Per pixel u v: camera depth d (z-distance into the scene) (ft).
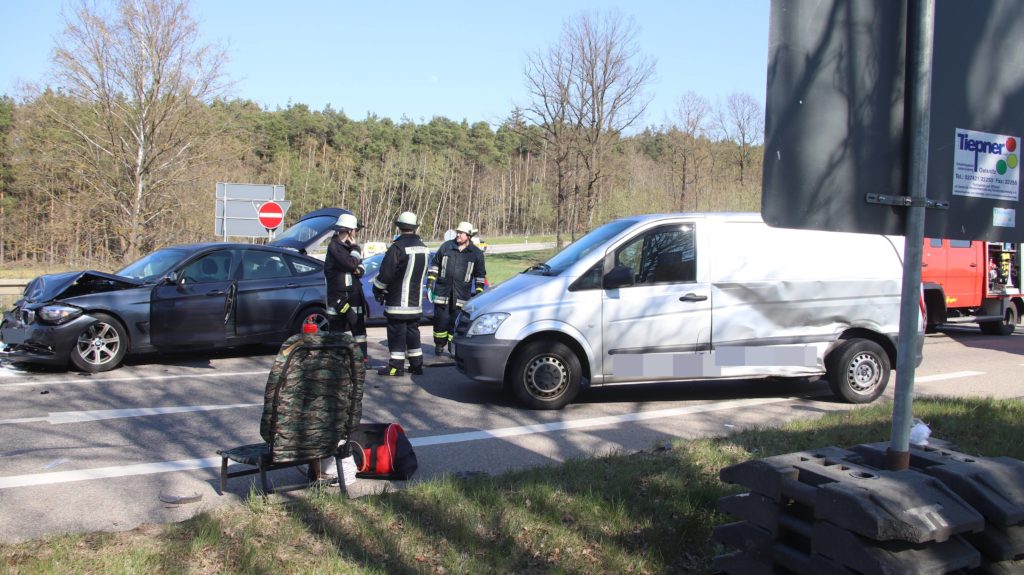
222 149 92.07
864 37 9.37
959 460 9.39
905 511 8.02
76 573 11.35
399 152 297.94
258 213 57.67
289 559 12.03
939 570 8.13
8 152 105.40
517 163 332.80
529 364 24.75
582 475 16.28
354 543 12.67
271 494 15.17
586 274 25.14
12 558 11.98
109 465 18.26
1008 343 44.65
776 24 8.93
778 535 9.35
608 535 13.24
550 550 12.66
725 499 10.14
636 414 24.43
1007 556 8.63
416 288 31.19
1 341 32.30
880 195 9.41
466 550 12.51
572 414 24.44
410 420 23.47
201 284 33.42
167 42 85.71
